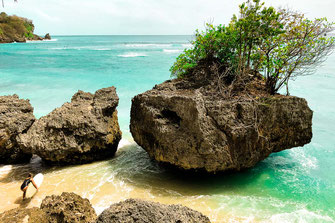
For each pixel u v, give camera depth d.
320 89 18.67
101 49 60.41
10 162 8.94
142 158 9.48
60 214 5.28
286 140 8.55
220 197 6.99
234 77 9.73
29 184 6.88
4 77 23.92
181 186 7.55
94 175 8.13
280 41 8.93
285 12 9.02
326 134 11.46
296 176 8.14
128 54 47.09
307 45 8.73
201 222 4.77
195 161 7.36
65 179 7.85
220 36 9.88
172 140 7.46
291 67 8.98
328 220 5.96
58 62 35.41
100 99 9.59
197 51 10.91
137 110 8.70
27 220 4.72
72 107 9.04
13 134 8.59
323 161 9.13
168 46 72.12
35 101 16.27
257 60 9.81
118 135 9.77
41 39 119.00
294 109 8.27
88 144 8.73
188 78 10.48
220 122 7.36
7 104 9.18
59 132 8.42
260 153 8.14
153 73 26.11
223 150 7.30
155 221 4.45
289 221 5.92
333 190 7.33
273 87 9.27
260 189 7.44
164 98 7.79
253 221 5.93
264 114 7.90
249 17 8.37
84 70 28.34
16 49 59.59
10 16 98.50
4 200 6.70
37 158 9.52
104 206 6.45
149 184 7.65
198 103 7.22
